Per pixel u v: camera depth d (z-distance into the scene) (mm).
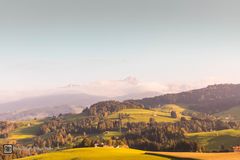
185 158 109062
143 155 122562
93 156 124438
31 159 133375
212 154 118062
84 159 118375
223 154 116625
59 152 144375
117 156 121875
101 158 118500
